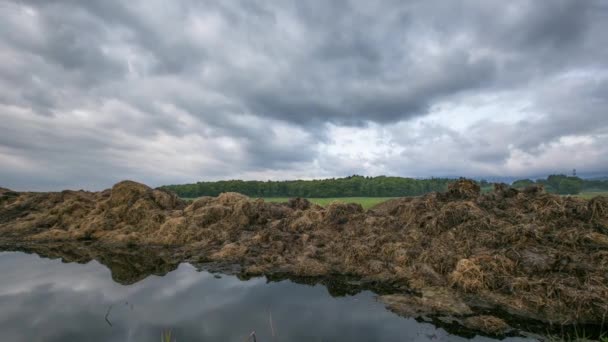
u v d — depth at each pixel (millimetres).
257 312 9031
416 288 10430
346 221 18266
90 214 22031
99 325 8086
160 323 8242
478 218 13781
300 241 16094
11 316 8656
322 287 11211
